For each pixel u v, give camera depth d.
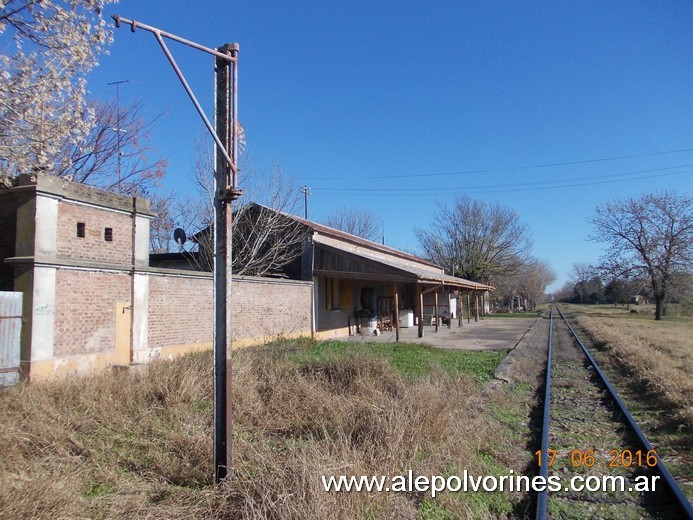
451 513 4.44
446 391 8.04
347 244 24.64
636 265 44.69
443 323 34.56
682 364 12.82
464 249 54.91
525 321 42.06
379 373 9.22
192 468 5.27
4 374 8.71
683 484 5.27
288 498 3.94
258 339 16.36
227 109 5.15
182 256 21.12
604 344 20.03
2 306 8.78
